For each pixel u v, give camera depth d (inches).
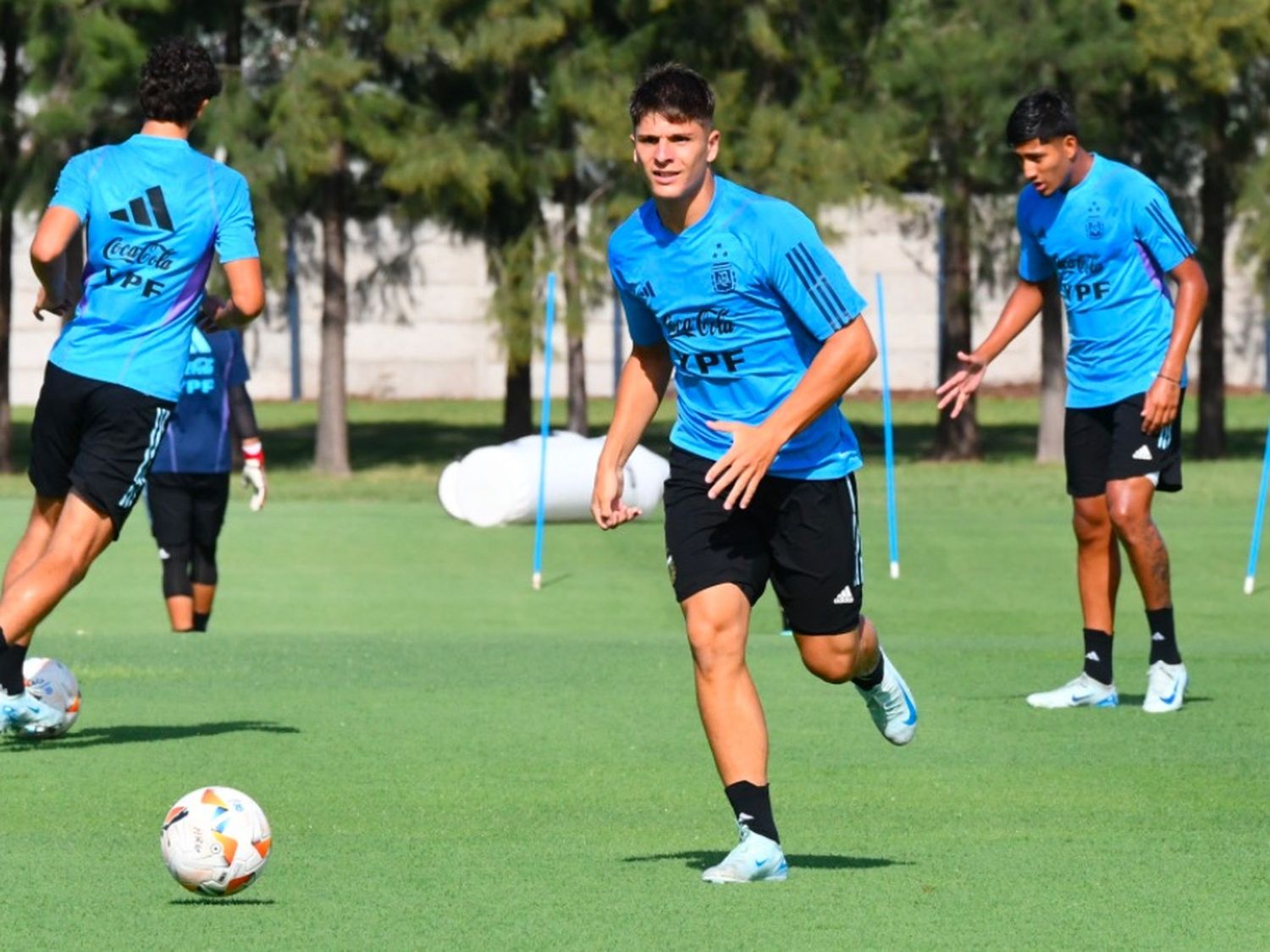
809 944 585.6
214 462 1577.3
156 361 917.2
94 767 902.4
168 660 1352.1
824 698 1161.4
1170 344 1078.4
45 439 928.3
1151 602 1109.7
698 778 892.6
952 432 4626.0
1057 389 4507.9
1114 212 1084.5
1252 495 3563.0
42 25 3595.0
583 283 4033.0
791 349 690.2
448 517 2878.9
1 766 903.1
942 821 796.6
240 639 1530.5
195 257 922.7
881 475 4197.8
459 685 1219.2
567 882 674.2
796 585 708.7
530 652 1429.6
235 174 933.2
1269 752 969.5
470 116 3882.9
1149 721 1077.8
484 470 2743.6
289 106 3668.8
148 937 592.4
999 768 925.8
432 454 4852.4
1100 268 1093.1
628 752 961.5
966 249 4466.0
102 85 3592.5
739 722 682.2
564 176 3885.3
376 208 4367.6
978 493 3686.0
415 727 1037.2
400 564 2396.7
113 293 914.7
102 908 631.2
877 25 4126.5
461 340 6579.7
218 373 1565.0
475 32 3705.7
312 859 711.7
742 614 688.4
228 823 633.6
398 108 3818.9
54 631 1828.2
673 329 692.7
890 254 6530.5
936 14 4099.4
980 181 4212.6
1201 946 585.6
